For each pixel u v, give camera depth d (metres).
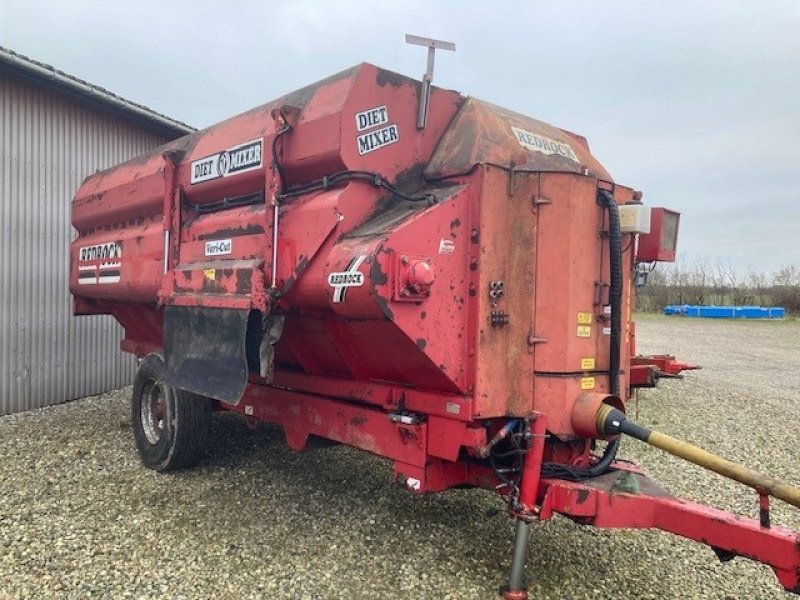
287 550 4.12
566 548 4.27
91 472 5.68
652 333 24.23
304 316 4.27
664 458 6.77
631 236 4.38
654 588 3.78
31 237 9.00
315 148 4.00
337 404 4.39
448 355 3.53
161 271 5.61
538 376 3.72
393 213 3.80
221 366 4.39
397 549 4.16
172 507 4.83
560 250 3.72
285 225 4.17
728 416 9.36
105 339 10.20
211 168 5.06
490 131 3.93
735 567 4.11
